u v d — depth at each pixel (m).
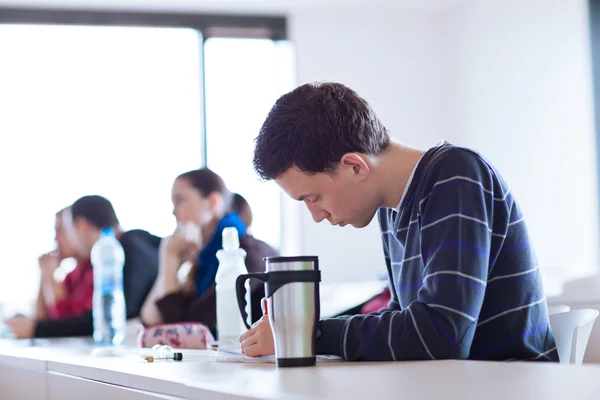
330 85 1.44
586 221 4.86
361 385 0.84
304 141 1.38
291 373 1.03
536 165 5.31
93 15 5.70
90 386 1.25
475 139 5.98
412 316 1.25
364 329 1.27
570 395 0.73
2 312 4.35
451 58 6.23
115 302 3.02
